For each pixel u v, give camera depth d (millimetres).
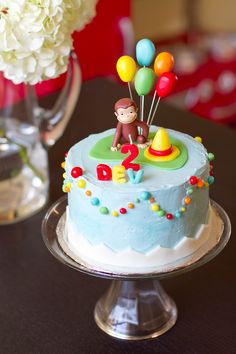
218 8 2555
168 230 776
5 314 889
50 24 905
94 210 775
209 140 1204
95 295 913
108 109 1314
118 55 1858
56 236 857
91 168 794
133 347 837
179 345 835
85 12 970
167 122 1262
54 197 1103
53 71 943
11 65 920
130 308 870
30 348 838
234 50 2305
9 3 876
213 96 2240
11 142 1119
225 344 831
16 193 1105
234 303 892
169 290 918
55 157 1189
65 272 953
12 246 1005
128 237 774
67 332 860
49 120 1137
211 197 1060
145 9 2428
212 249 811
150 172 781
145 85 800
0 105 1123
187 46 2387
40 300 909
